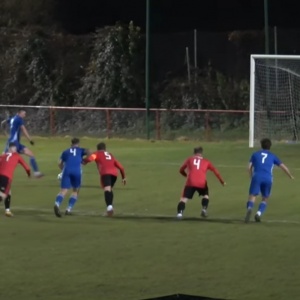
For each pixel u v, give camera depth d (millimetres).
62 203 38594
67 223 32406
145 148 66000
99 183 45156
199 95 83688
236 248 26625
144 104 84562
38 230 30578
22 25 94188
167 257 25156
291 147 62406
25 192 42281
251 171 33125
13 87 88125
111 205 33781
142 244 27469
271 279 21969
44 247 26969
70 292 20562
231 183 44531
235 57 87312
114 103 84312
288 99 71438
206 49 88250
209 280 21922
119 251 26203
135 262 24406
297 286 21094
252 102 62406
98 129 78625
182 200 33438
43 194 41531
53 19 94688
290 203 37781
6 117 82562
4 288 21031
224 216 34562
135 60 86438
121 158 57562
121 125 78000
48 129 80562
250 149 60875
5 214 34344
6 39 90500
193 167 33781
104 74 85375
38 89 87375
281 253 25703
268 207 36812
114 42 86062
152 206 37625
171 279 22062
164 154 59625
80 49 89000
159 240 28250
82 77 87312
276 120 69688
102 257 25203
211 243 27562
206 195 34000
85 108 77375
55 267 23703
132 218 33969
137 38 87312
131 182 45344
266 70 70438
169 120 77625
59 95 86500
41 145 71125
